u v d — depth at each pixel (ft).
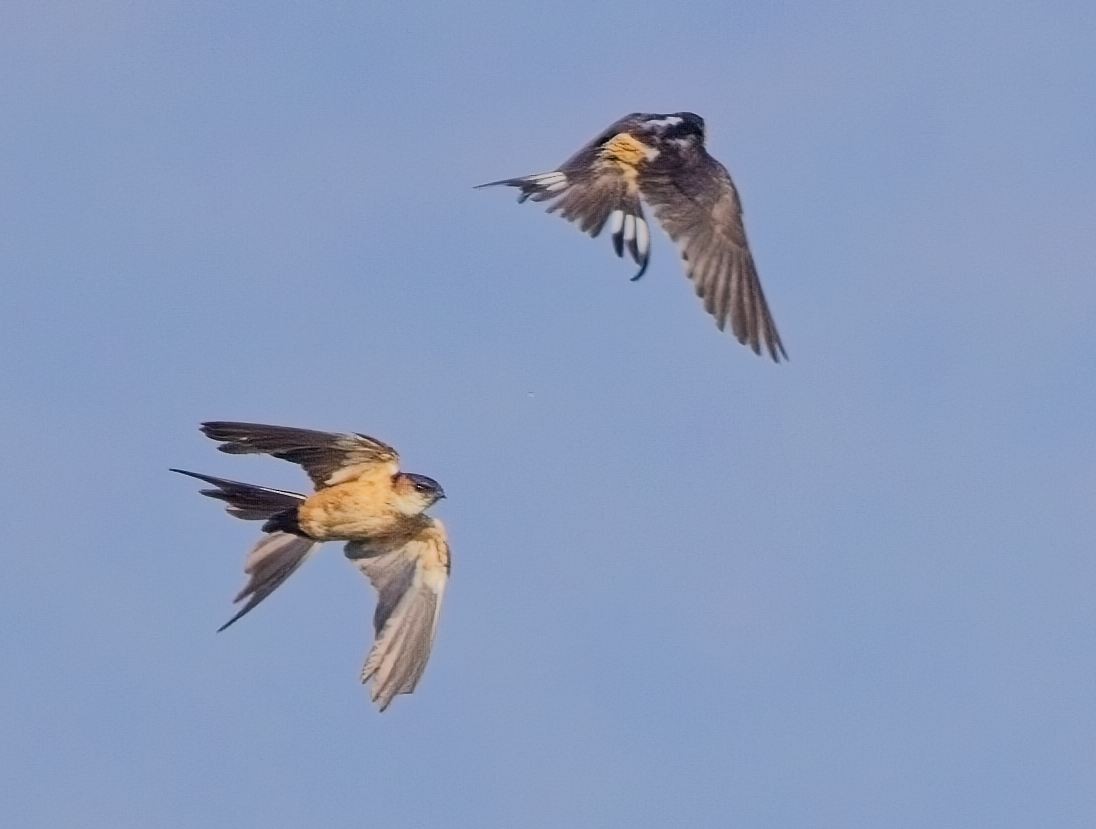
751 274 54.95
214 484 52.75
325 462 52.42
